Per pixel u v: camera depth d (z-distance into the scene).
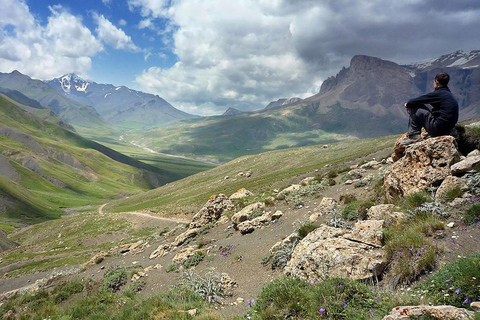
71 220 131.00
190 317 9.90
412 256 7.76
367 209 13.71
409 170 12.27
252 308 8.61
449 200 9.67
